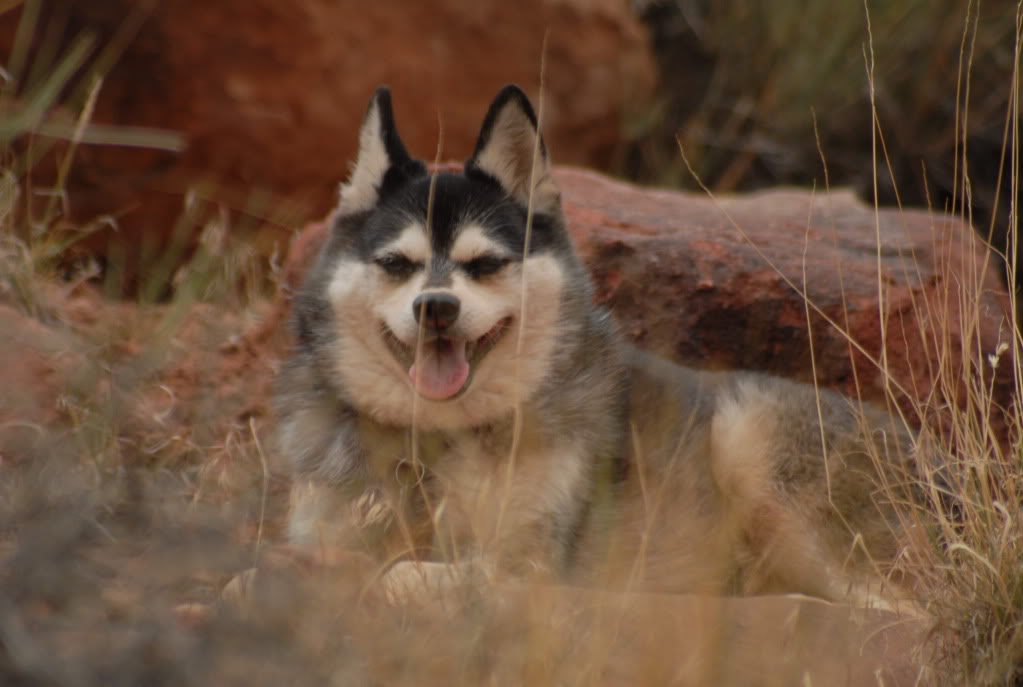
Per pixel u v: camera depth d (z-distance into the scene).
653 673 6.32
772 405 9.24
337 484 8.59
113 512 6.90
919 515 8.32
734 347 10.88
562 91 19.06
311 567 6.84
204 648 5.60
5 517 6.27
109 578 6.12
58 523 6.23
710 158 20.48
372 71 17.22
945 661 6.96
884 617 7.59
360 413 8.97
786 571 9.01
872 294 10.76
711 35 21.30
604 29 19.39
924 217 12.74
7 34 15.78
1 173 12.56
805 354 10.80
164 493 7.14
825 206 13.29
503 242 9.00
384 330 8.83
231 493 7.77
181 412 9.43
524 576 7.80
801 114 20.14
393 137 9.70
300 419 8.98
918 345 10.50
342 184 9.84
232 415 9.98
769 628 7.22
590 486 8.82
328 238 9.66
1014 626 6.81
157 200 16.30
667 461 9.22
